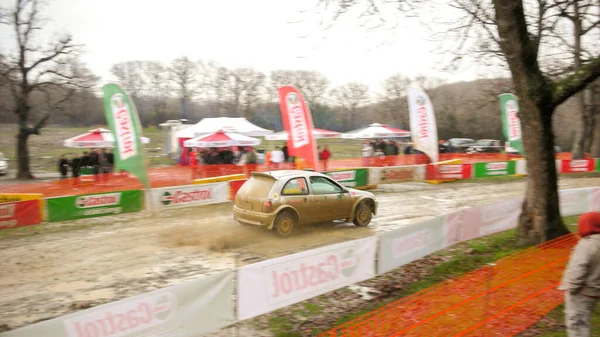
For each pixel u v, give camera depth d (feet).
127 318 14.14
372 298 23.30
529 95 28.63
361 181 61.72
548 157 29.60
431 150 67.41
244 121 101.76
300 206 34.76
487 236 35.04
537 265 25.07
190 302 15.83
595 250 14.23
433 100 168.55
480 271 24.12
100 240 33.63
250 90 236.02
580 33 48.85
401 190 61.98
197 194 48.70
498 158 95.20
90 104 213.87
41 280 24.62
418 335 16.79
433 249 28.99
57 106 87.51
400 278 26.32
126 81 274.98
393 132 93.09
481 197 56.80
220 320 16.78
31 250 30.78
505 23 27.94
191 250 30.86
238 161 81.30
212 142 75.46
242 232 35.65
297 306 22.08
